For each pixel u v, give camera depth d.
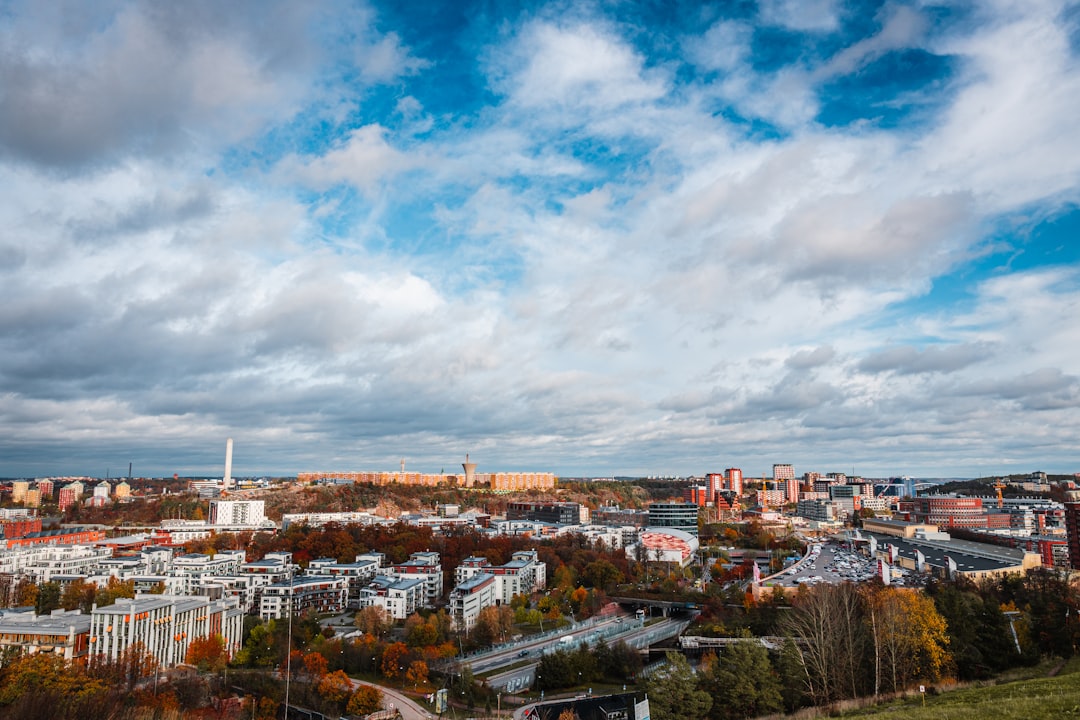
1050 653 185.38
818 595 186.25
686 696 153.38
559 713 192.88
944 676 159.62
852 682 153.25
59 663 194.62
